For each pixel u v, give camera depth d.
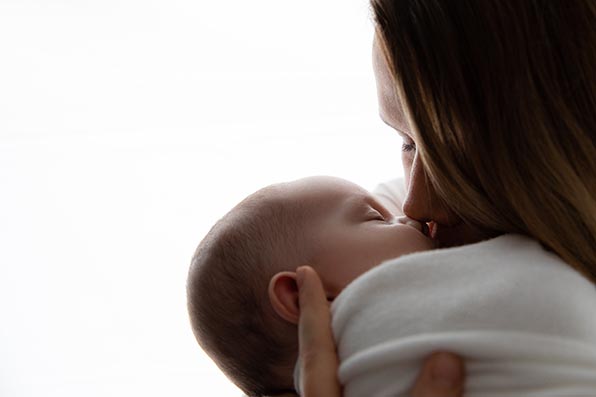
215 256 1.05
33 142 1.89
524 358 0.73
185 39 1.91
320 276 0.99
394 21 0.85
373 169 2.04
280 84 1.97
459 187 0.85
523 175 0.81
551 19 0.79
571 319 0.75
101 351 1.93
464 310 0.77
